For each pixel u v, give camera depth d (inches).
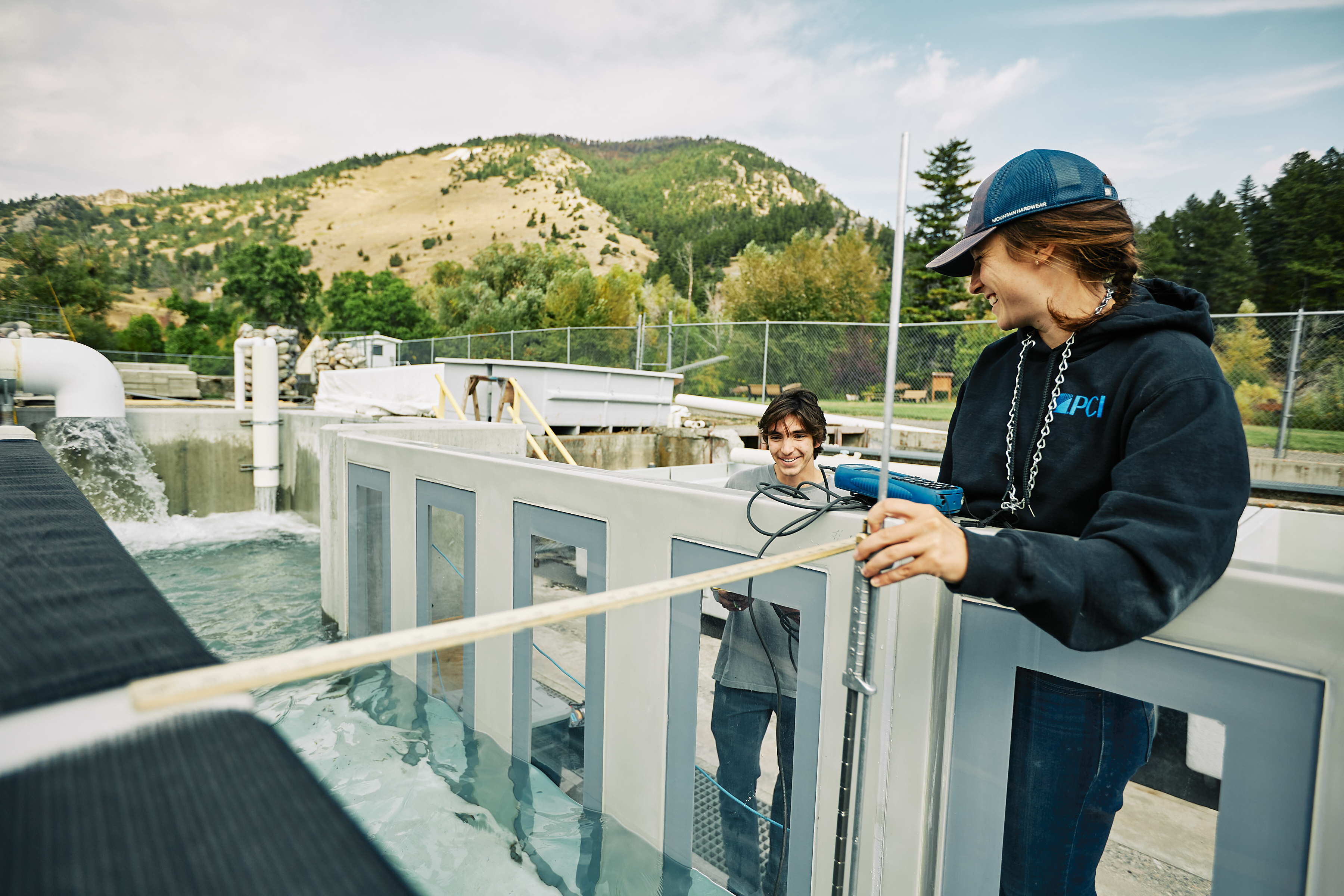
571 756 89.4
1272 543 72.4
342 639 153.9
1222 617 38.6
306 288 2984.7
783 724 66.1
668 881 73.8
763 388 560.1
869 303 1627.7
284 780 13.1
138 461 291.6
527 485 91.1
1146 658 41.7
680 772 72.9
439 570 114.1
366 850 11.1
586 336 764.6
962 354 509.4
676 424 402.0
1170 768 41.6
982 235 46.1
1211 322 40.6
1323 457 312.0
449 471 107.3
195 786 12.4
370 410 416.5
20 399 317.7
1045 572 31.6
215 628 165.6
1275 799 37.4
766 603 65.3
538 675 92.2
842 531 57.7
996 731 49.4
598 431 341.1
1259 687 37.7
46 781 11.9
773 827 66.7
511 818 85.0
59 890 9.0
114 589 22.6
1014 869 49.3
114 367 280.4
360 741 103.9
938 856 52.9
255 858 10.4
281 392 678.5
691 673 71.3
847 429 441.1
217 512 316.8
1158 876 41.9
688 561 70.6
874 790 55.5
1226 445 34.9
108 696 15.0
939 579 51.3
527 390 314.3
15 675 15.5
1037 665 46.9
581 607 24.2
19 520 33.2
